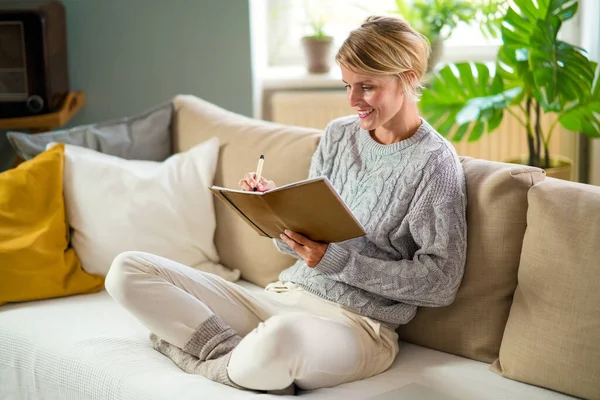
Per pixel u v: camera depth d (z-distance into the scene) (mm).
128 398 1828
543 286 1820
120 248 2439
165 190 2494
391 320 1980
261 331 1782
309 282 2043
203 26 3424
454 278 1928
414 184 1945
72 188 2473
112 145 2680
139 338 2078
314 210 1757
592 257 1755
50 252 2381
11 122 3002
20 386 2135
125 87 3459
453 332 1994
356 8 3879
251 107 3512
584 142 3660
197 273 2039
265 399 1707
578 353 1737
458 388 1816
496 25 3396
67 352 2025
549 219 1835
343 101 3680
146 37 3422
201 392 1756
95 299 2375
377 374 1921
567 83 2982
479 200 1970
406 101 1981
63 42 3270
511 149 3785
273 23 3977
